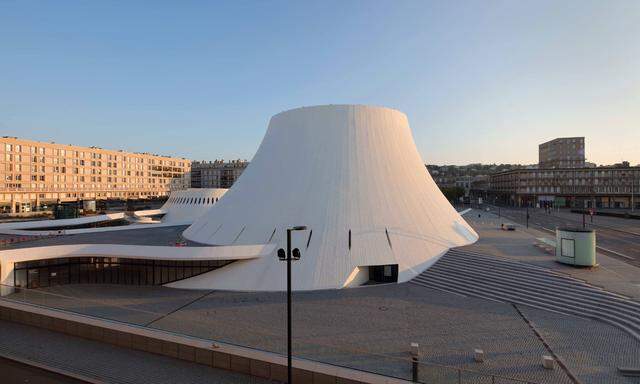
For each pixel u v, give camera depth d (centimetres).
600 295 1806
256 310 1839
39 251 2280
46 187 8075
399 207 2666
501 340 1445
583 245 2247
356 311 1792
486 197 14350
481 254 2555
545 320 1644
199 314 1789
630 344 1398
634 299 1733
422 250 2500
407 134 3219
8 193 7281
